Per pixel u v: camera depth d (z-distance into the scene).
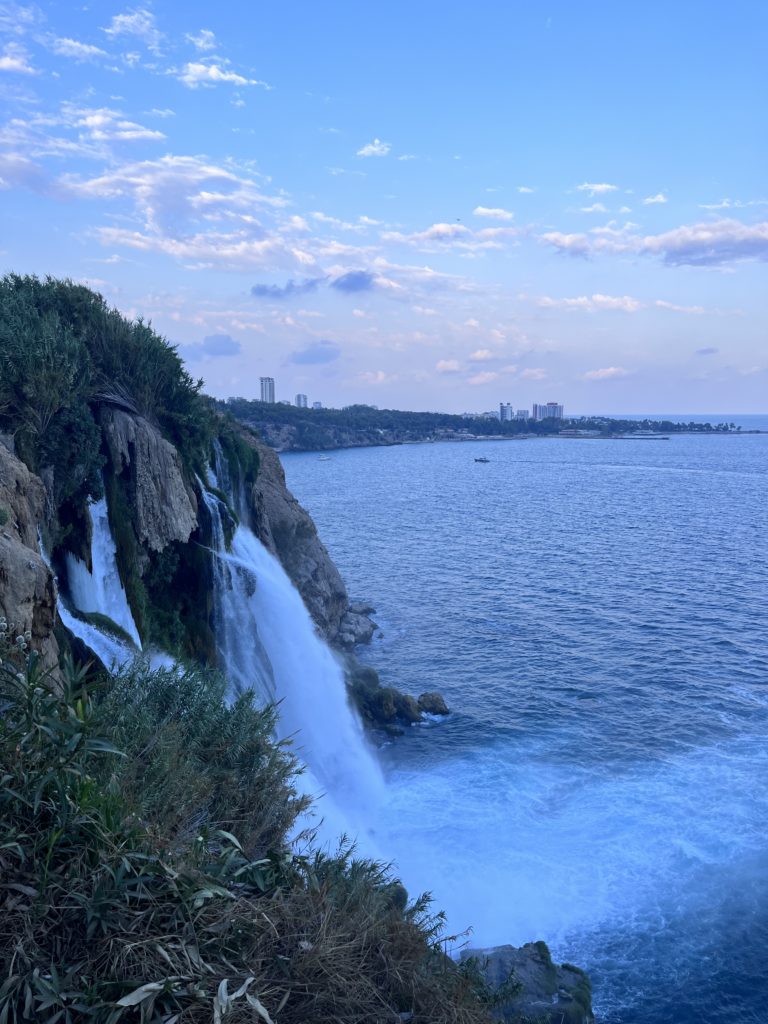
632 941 20.56
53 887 5.59
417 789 29.45
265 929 6.27
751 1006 18.48
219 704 12.43
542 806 27.77
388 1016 6.22
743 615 53.72
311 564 49.31
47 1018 5.02
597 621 53.16
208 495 30.20
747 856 24.12
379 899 8.05
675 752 32.22
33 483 15.87
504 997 11.82
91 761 7.36
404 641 49.81
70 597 20.72
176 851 6.62
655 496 145.75
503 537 93.81
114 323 27.19
